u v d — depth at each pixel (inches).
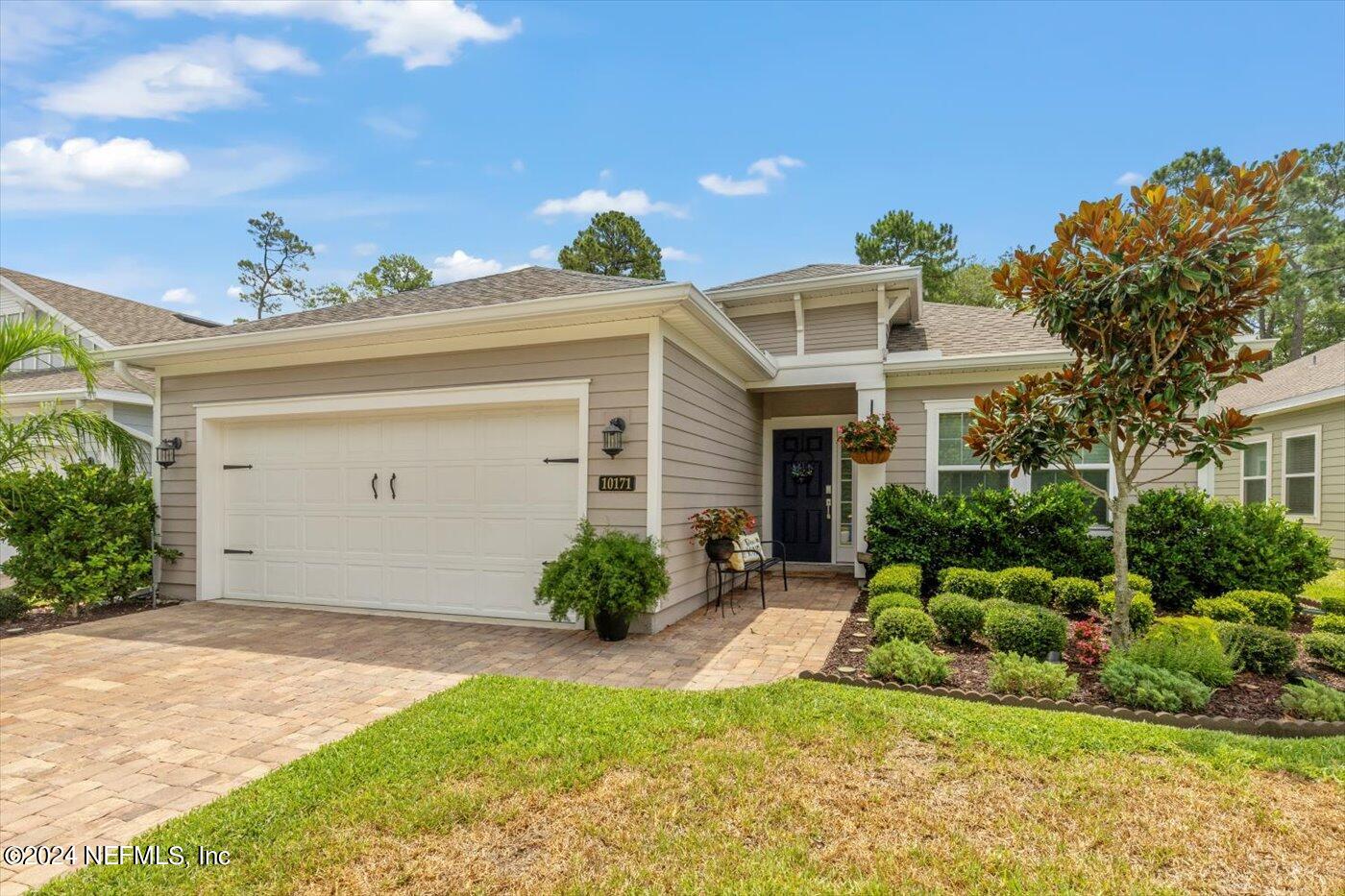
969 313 434.0
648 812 105.2
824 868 91.0
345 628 243.9
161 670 191.2
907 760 121.6
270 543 293.3
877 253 917.2
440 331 248.7
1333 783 112.0
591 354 239.8
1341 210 975.0
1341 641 180.9
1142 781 112.8
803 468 412.2
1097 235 168.7
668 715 143.9
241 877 89.7
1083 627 186.9
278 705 161.3
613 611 211.6
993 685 157.3
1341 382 390.0
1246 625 186.2
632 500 232.4
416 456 269.6
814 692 157.5
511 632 236.2
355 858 93.7
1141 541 277.6
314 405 279.3
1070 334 180.4
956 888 86.9
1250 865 91.2
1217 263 154.3
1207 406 364.5
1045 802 106.9
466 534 261.0
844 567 388.5
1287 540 271.6
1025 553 285.1
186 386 305.0
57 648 217.8
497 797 109.7
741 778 115.5
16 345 260.5
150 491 305.4
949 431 349.4
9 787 120.0
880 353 348.2
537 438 252.2
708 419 295.9
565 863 92.5
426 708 151.3
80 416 283.1
